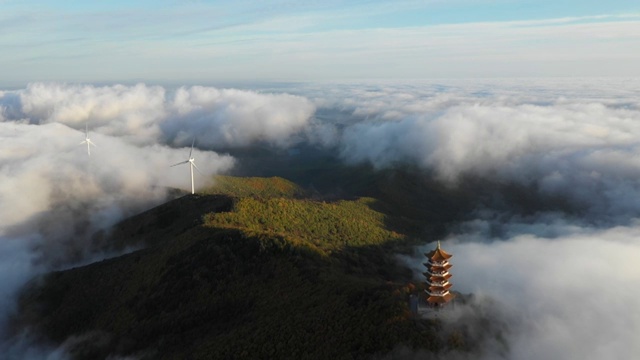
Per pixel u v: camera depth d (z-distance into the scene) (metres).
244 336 105.94
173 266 148.25
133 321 134.38
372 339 96.25
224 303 126.06
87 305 155.50
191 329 121.19
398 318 100.50
